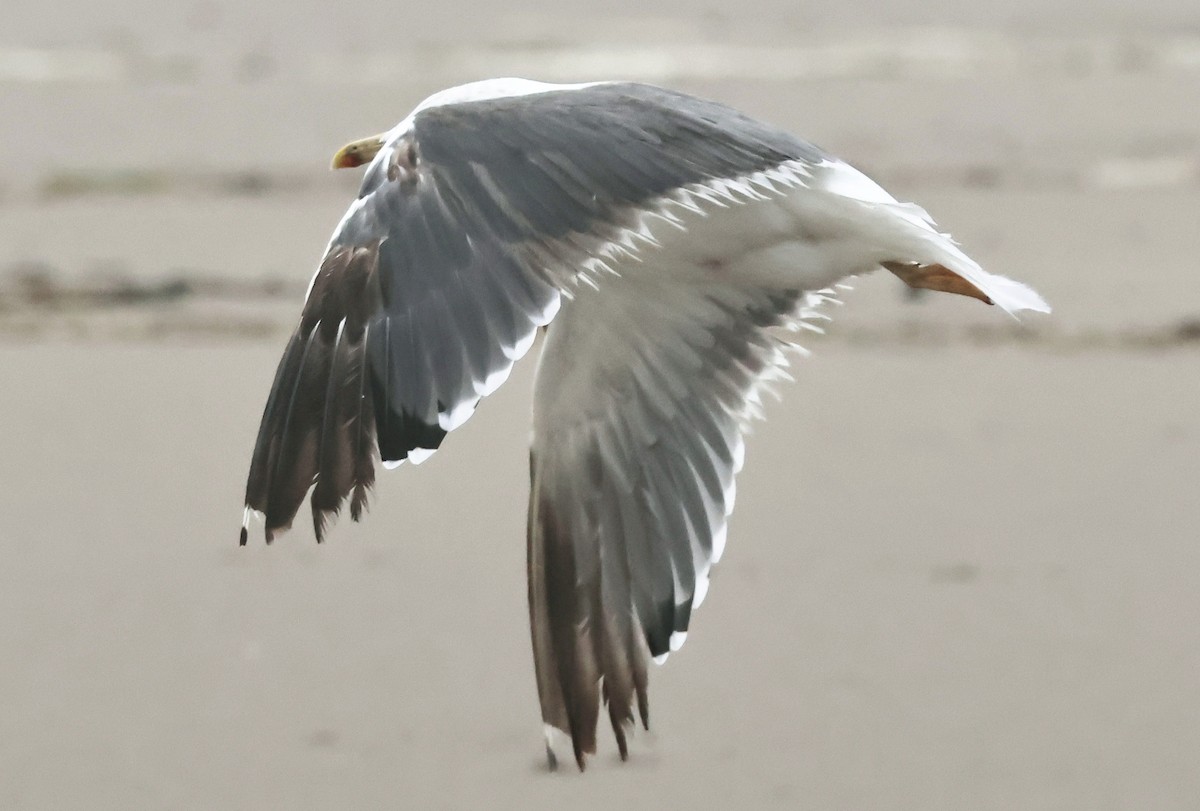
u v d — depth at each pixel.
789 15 43.22
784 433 17.03
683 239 8.27
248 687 12.38
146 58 36.72
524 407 17.62
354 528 14.95
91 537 14.85
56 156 27.88
